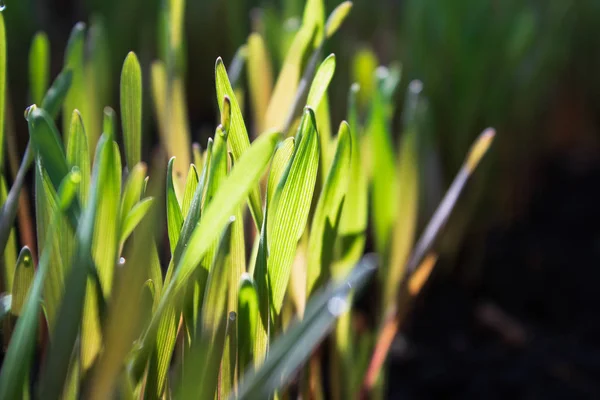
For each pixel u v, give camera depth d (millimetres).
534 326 422
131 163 165
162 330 149
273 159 154
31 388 171
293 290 188
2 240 155
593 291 446
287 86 198
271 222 153
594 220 522
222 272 145
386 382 365
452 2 425
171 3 212
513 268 461
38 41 203
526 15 433
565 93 602
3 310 142
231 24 470
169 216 150
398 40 494
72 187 125
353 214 194
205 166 149
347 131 164
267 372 123
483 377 369
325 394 314
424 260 222
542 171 573
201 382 144
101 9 493
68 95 206
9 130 187
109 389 125
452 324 414
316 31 191
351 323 209
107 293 143
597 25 587
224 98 146
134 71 161
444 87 426
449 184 427
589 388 361
